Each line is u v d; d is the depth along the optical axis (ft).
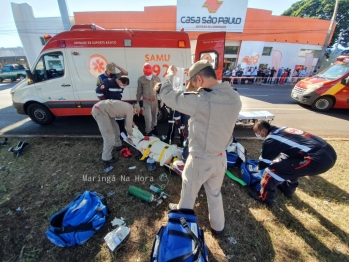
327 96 21.07
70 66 13.21
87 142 12.44
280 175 6.79
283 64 57.21
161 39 13.24
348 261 5.49
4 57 80.84
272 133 7.02
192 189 5.08
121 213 7.00
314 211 7.29
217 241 6.02
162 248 4.45
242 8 47.47
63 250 5.65
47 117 14.99
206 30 49.34
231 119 4.20
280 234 6.32
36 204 7.41
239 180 8.82
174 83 5.07
